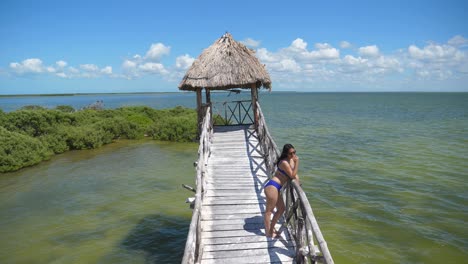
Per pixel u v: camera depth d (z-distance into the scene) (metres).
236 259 5.74
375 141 28.45
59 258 10.26
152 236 11.70
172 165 22.16
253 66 11.60
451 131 33.50
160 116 40.62
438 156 21.81
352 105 92.75
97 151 27.34
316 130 36.34
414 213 12.55
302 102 117.06
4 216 13.80
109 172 20.59
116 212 14.02
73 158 24.80
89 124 32.31
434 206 13.16
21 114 27.25
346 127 38.84
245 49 12.39
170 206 14.60
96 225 12.72
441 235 10.74
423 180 16.61
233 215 7.17
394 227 11.43
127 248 10.84
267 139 9.70
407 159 21.20
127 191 16.83
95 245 11.07
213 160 10.29
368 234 10.98
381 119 48.25
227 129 13.46
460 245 10.09
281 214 6.72
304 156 22.83
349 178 17.34
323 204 13.77
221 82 11.09
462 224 11.48
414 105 89.38
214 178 9.02
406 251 9.85
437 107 78.25
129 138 33.06
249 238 6.33
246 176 9.12
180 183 18.11
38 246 11.06
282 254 5.87
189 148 28.08
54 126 28.80
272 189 6.17
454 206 13.10
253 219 7.02
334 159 21.78
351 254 9.75
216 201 7.78
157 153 26.17
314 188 15.87
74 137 27.72
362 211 12.91
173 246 10.96
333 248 10.10
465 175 17.27
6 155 21.19
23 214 14.00
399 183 16.22
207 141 10.56
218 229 6.64
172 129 31.92
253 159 10.34
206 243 6.19
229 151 11.02
